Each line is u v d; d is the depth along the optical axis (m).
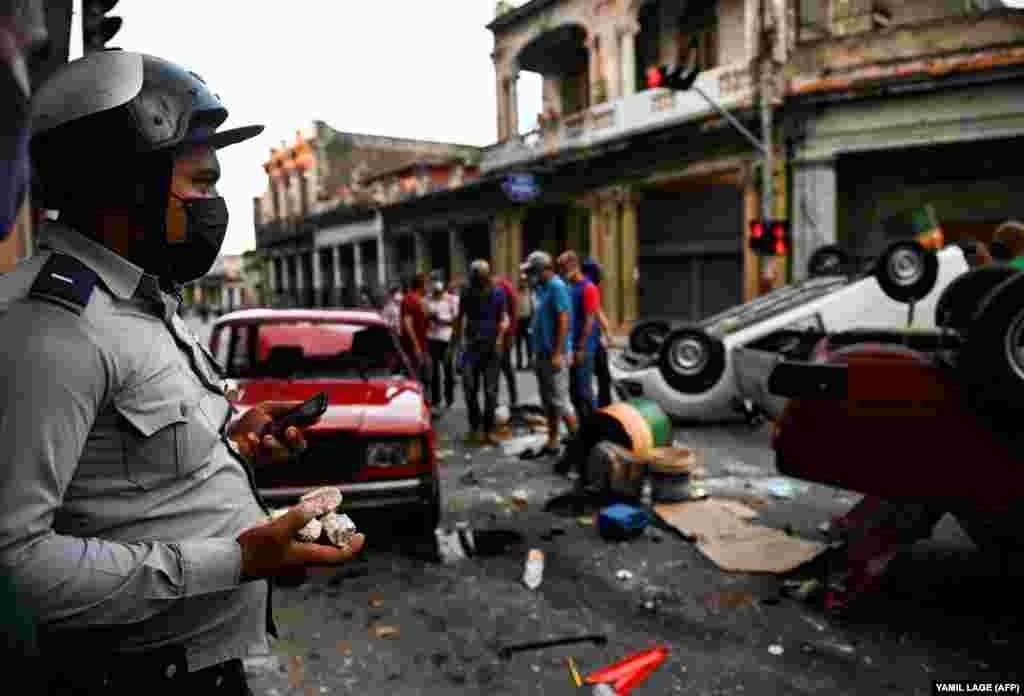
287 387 4.38
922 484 2.88
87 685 0.97
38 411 0.82
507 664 2.77
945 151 13.35
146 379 0.95
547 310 6.07
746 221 15.26
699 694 2.54
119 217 0.99
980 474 2.77
